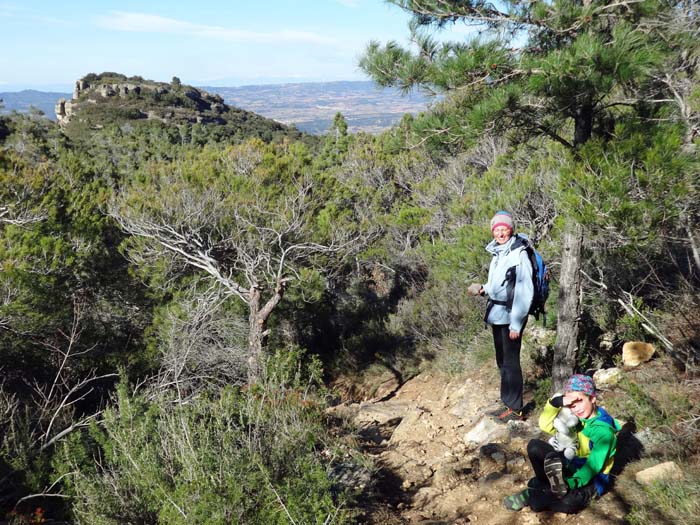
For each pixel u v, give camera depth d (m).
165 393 6.90
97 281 12.23
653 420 4.04
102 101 125.62
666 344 5.00
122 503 3.65
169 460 3.88
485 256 9.43
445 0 4.49
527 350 7.15
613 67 3.61
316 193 14.99
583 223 3.83
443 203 15.67
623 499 3.39
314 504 3.36
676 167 3.42
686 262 6.14
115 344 11.29
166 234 12.07
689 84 4.81
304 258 13.16
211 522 3.09
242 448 3.86
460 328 10.62
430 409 6.96
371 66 4.68
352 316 15.96
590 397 3.40
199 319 9.86
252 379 7.96
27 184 12.50
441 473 4.59
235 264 12.43
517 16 4.15
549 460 3.35
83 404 9.45
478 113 4.09
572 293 4.74
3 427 5.37
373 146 21.98
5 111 55.78
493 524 3.62
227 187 13.74
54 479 4.65
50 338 10.01
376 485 4.66
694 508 3.01
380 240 16.08
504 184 9.66
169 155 43.47
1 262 10.53
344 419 6.60
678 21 3.82
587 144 3.93
